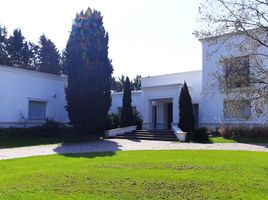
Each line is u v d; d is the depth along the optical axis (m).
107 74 25.14
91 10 25.02
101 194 7.79
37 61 60.53
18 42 60.25
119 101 34.19
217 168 10.38
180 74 29.03
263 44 8.85
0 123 24.00
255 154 14.29
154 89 28.81
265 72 8.77
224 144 20.00
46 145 20.59
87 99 24.22
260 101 8.70
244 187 8.23
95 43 24.69
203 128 22.67
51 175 9.69
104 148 18.39
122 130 26.48
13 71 25.06
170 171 9.92
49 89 27.97
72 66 24.53
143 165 11.07
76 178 9.23
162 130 26.39
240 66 9.21
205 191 7.94
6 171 10.96
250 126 22.70
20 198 7.46
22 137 23.98
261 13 8.84
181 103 24.78
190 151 15.60
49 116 27.88
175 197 7.55
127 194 7.77
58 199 7.38
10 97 24.80
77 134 25.03
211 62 24.69
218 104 25.69
